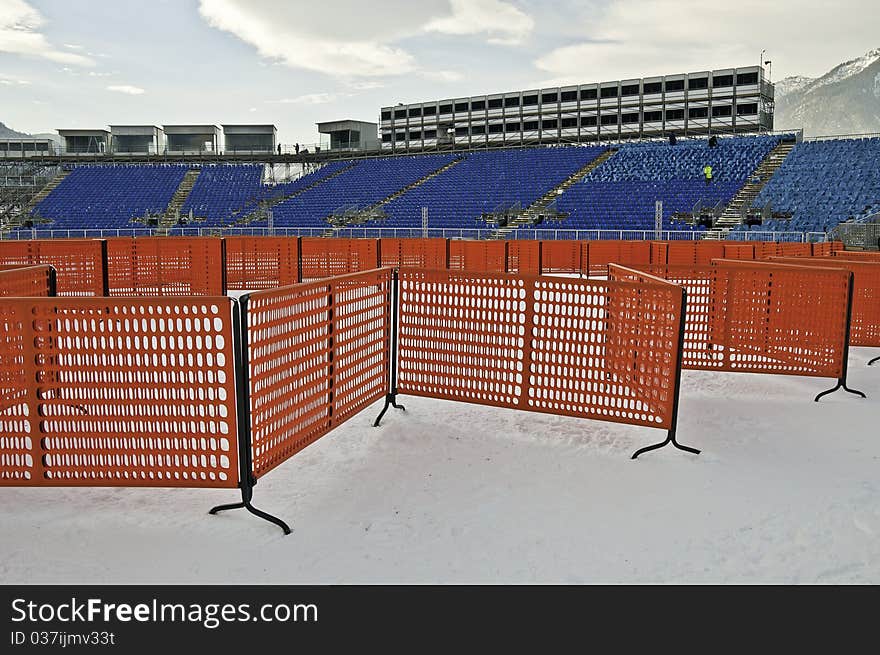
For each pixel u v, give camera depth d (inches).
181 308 158.6
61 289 492.4
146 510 164.9
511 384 234.1
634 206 1331.2
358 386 223.6
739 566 141.2
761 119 1830.7
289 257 662.5
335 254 714.2
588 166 1624.0
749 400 270.5
